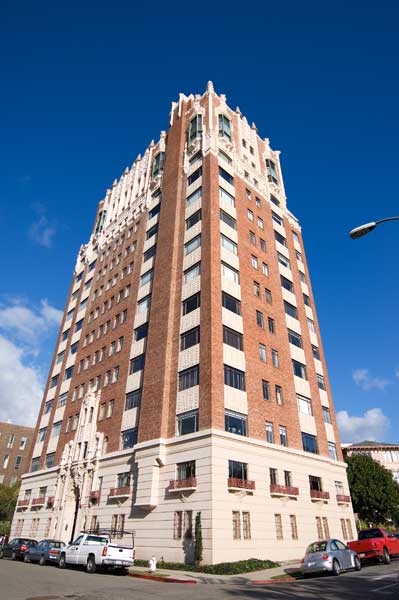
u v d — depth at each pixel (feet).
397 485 171.22
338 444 126.52
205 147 136.98
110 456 111.65
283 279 138.92
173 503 85.66
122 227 171.73
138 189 172.65
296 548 91.04
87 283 183.73
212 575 66.64
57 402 157.99
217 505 78.59
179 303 112.57
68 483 125.70
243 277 117.91
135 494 96.68
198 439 86.89
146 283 135.54
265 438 98.07
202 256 113.39
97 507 108.47
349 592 41.75
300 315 137.59
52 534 121.49
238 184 139.33
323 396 131.44
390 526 174.09
